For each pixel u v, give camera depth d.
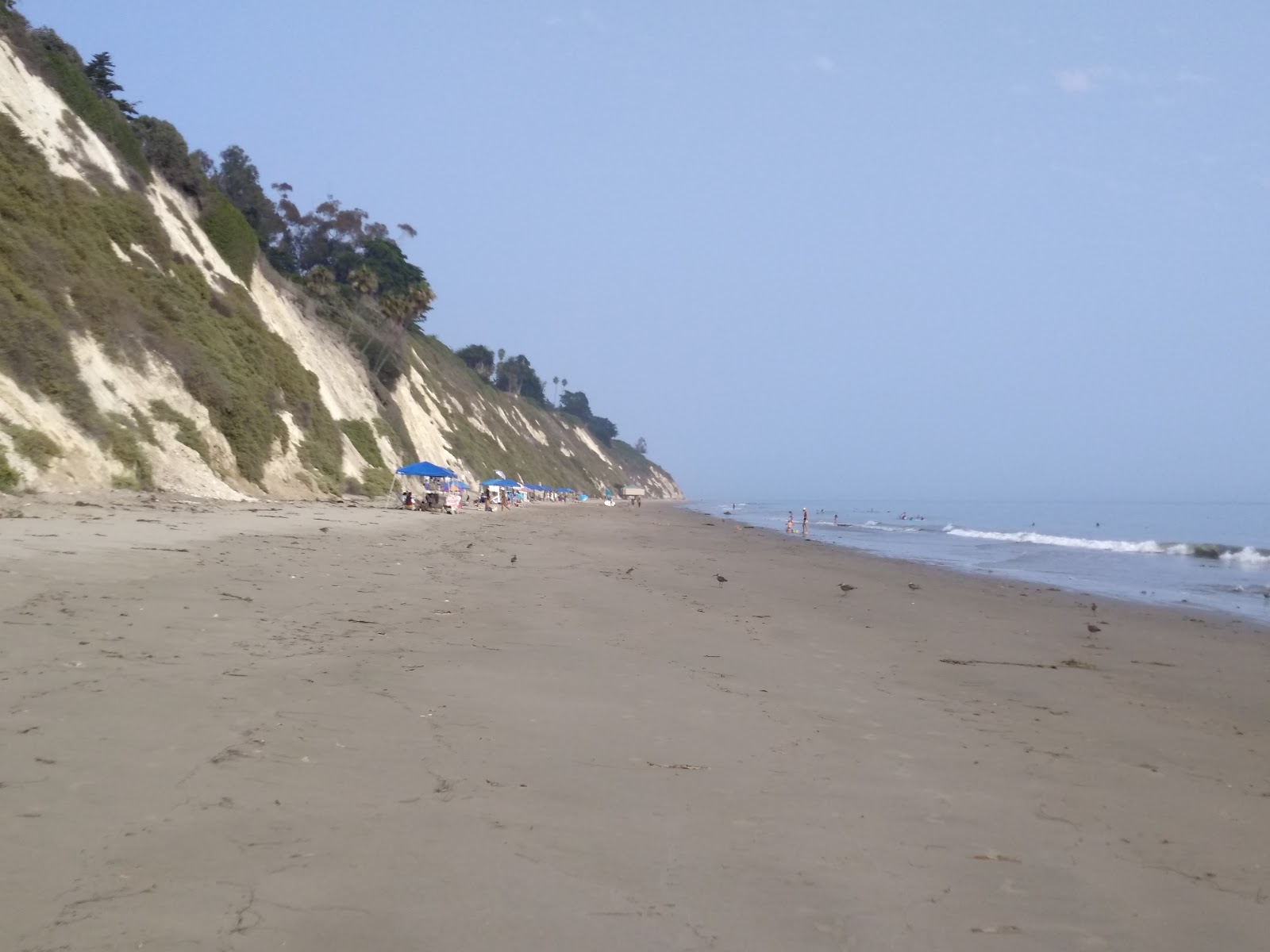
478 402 114.81
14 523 17.81
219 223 52.81
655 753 6.46
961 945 3.89
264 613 10.88
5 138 34.34
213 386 38.25
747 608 15.88
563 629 11.80
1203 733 8.34
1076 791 6.22
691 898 4.15
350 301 83.75
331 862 4.19
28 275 29.91
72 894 3.69
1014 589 22.59
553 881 4.19
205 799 4.80
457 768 5.72
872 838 5.07
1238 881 4.77
